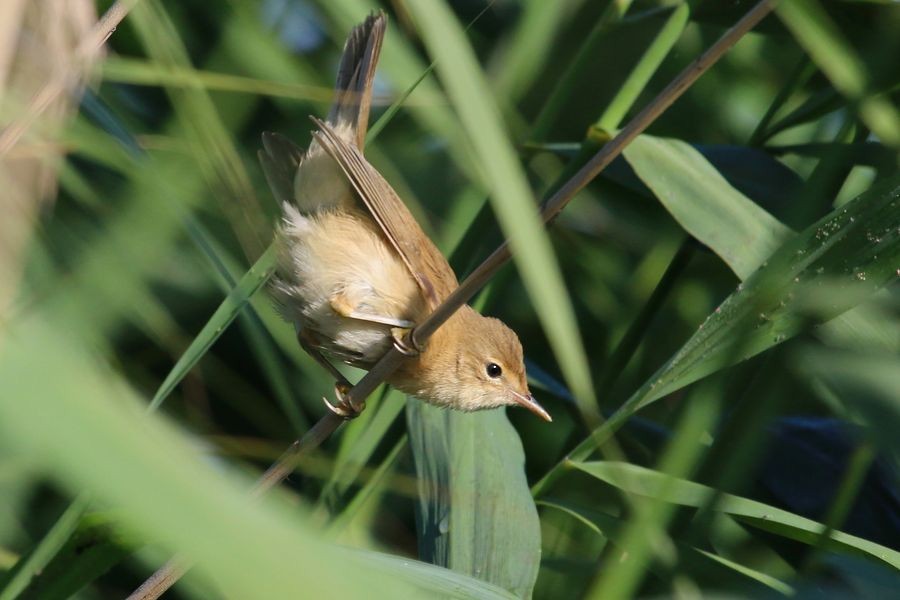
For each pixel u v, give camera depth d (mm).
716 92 12406
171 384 6227
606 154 4957
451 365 7914
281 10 11070
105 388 2232
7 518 7602
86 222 8750
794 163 11164
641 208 11211
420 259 7867
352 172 7363
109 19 5426
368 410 8703
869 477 8594
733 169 9562
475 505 7293
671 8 9711
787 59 12477
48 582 5277
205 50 11180
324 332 7883
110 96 9758
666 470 6805
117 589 8688
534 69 10969
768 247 8078
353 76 7836
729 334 6320
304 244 7781
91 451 1937
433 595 5547
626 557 6402
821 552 6652
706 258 11703
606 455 8852
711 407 6902
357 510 7934
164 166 8867
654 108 4957
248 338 10633
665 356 11539
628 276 12344
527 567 6922
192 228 7043
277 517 2066
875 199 5996
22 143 6535
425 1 5145
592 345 12117
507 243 5555
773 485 8641
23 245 6762
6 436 1927
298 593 1934
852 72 7977
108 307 8000
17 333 2447
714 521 8633
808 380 6723
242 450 8547
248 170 10625
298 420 8258
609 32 9664
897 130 7926
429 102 9188
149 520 1923
